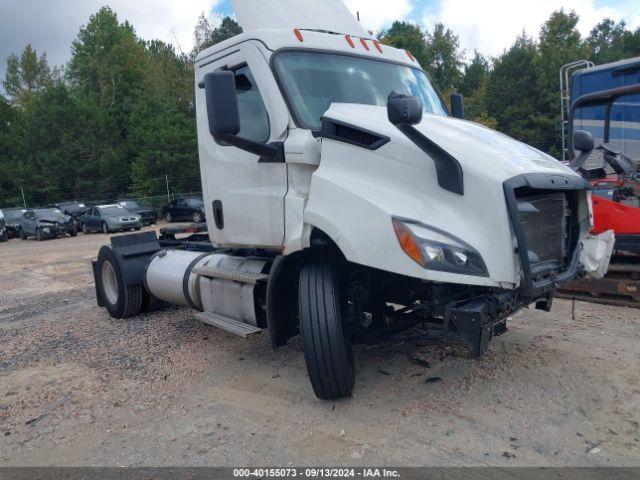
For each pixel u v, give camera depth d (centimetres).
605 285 644
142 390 474
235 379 484
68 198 4425
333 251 422
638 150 1008
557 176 385
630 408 386
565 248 416
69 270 1341
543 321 596
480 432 363
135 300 710
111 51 5625
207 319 514
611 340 522
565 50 4225
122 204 2972
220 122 399
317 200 399
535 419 377
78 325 717
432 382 446
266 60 455
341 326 400
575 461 325
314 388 412
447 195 366
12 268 1475
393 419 388
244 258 512
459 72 6009
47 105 4569
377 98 486
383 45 537
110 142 4581
